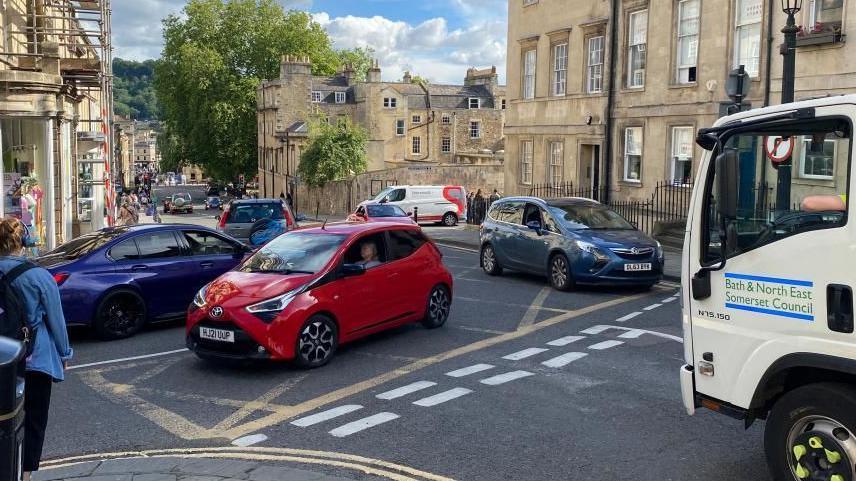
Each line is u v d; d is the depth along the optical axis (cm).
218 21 7556
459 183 5062
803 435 501
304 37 7769
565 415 732
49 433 709
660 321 1166
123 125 15162
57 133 2170
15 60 1928
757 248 528
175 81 7394
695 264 575
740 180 541
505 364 927
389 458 630
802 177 503
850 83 1722
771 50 1939
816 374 520
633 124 2503
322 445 665
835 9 1761
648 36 2422
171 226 1212
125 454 653
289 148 6481
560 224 1520
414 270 1095
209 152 7506
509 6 3247
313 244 1008
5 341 435
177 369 940
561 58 2919
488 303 1362
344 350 1020
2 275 536
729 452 634
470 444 659
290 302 905
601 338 1056
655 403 764
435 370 908
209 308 906
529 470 600
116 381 889
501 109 7888
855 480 474
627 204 2477
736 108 1363
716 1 2136
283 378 888
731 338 548
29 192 1872
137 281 1127
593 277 1426
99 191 3158
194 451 658
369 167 6956
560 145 2912
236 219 1933
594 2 2675
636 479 581
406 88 7788
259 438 688
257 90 7388
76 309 1066
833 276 480
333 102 7544
